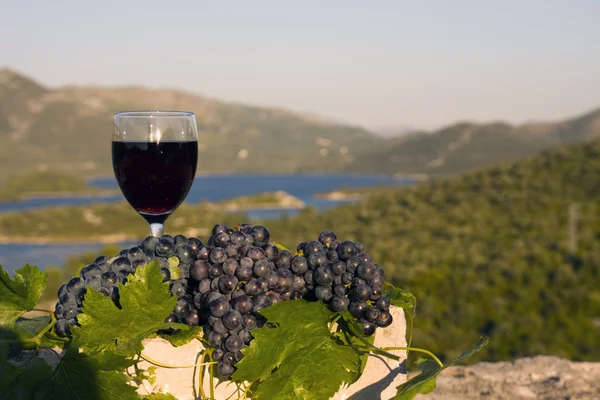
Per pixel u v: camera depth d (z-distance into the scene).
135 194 1.56
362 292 1.36
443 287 39.03
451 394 2.97
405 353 1.50
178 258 1.36
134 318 1.25
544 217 54.72
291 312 1.34
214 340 1.32
